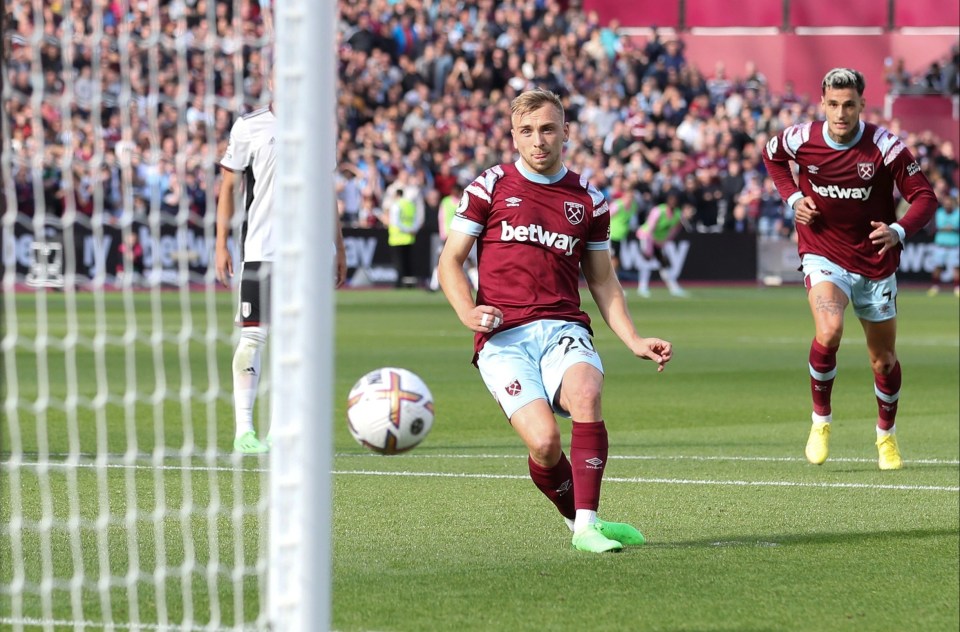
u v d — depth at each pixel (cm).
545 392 1135
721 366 2956
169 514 1238
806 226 1630
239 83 1005
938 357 3170
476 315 1097
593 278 1172
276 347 722
